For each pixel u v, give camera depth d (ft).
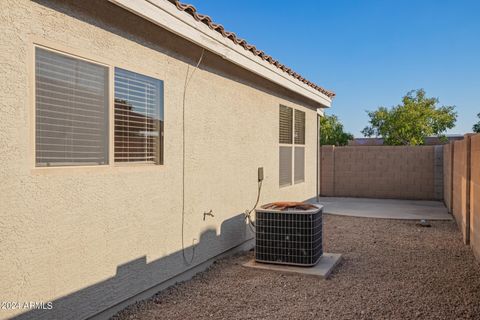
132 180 15.01
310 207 21.56
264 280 18.70
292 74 29.35
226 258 22.44
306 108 37.14
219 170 21.54
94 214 13.24
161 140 16.83
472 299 16.24
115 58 14.17
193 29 17.10
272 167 28.78
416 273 20.02
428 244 26.81
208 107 20.38
